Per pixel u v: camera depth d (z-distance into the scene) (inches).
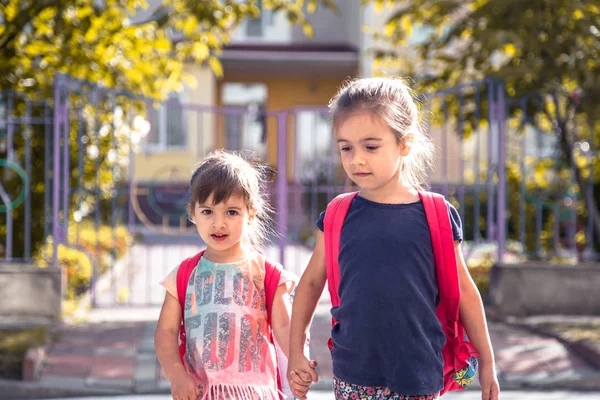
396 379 131.8
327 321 387.2
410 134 136.6
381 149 132.8
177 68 508.4
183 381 137.1
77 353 321.7
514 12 446.0
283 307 146.7
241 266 146.2
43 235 470.3
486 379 138.2
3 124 460.8
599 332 357.4
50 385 286.2
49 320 380.8
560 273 411.2
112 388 287.9
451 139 861.2
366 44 940.6
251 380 142.8
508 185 563.2
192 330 144.4
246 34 1065.5
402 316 131.8
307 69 1015.6
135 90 488.4
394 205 136.6
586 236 531.5
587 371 313.0
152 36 495.8
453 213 138.0
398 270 132.5
